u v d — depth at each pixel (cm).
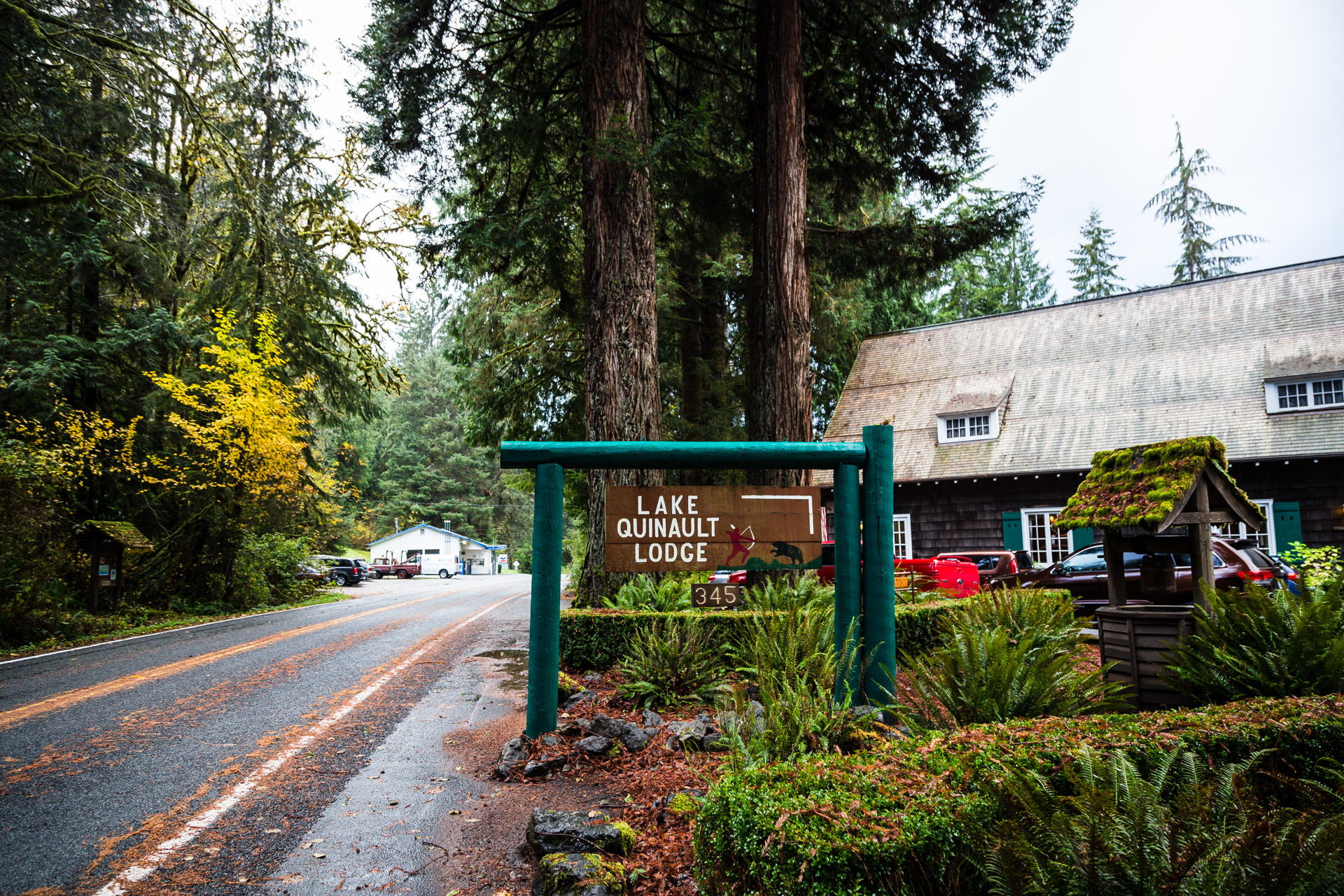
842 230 1454
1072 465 1789
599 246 1127
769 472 1162
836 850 221
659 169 1310
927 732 338
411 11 1194
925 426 2095
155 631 1402
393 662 992
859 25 1274
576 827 377
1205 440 578
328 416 2333
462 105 1341
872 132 1497
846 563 578
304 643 1194
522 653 1076
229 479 1836
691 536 582
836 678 546
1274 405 1658
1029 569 1526
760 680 500
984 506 1923
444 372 7200
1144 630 536
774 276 1202
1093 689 464
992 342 2244
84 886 353
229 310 1942
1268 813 225
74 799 469
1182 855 210
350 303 2248
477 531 7094
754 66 1576
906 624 810
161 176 1712
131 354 1788
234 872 368
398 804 460
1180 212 3975
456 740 604
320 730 633
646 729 584
